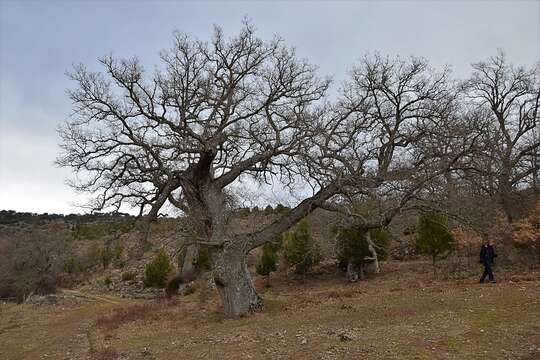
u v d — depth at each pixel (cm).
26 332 2220
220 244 1812
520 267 2205
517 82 3403
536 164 2695
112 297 4025
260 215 2300
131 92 1827
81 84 1816
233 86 1962
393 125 1959
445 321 1295
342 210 1803
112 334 1805
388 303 1688
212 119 1944
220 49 1964
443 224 2067
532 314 1273
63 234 5272
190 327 1716
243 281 1834
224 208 1952
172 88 1850
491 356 963
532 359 926
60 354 1575
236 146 1952
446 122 1866
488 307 1413
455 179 1962
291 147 1812
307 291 2555
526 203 2370
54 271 4734
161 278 3997
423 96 1953
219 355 1199
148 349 1402
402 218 2302
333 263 3203
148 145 1809
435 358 975
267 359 1100
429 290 1866
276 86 1956
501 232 2359
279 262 3466
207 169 1881
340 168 1725
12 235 5166
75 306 3441
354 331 1288
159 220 1988
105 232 1914
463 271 2341
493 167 2267
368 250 2645
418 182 1745
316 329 1379
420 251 2609
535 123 3266
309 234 2992
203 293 2836
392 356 1013
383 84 1959
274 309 1834
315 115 1870
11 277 4478
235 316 1780
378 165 1873
